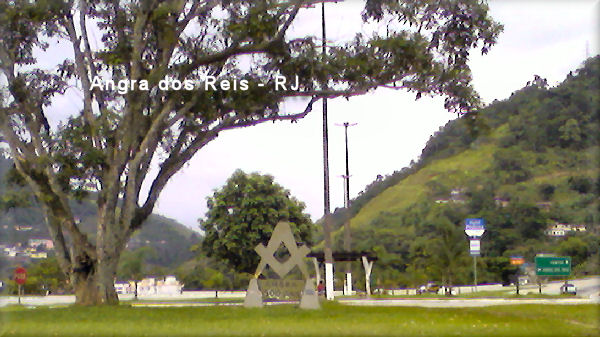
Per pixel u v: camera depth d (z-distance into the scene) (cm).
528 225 9694
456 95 2830
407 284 6569
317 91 2733
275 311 2188
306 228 5944
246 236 5688
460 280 6738
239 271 5819
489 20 2847
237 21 2580
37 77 2789
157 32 2592
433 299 3972
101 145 2689
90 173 2630
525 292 4925
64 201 2644
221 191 5803
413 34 2694
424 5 2767
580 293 4466
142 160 2683
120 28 2627
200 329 1614
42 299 4141
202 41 2789
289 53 2659
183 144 2792
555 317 1958
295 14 2592
